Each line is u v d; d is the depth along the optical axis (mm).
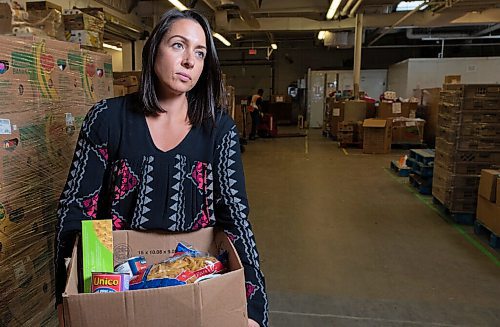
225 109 1119
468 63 10891
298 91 15789
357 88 9719
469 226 3795
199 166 1051
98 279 791
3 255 1346
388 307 2361
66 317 710
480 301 2438
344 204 4562
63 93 1677
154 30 1010
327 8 8477
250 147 9180
